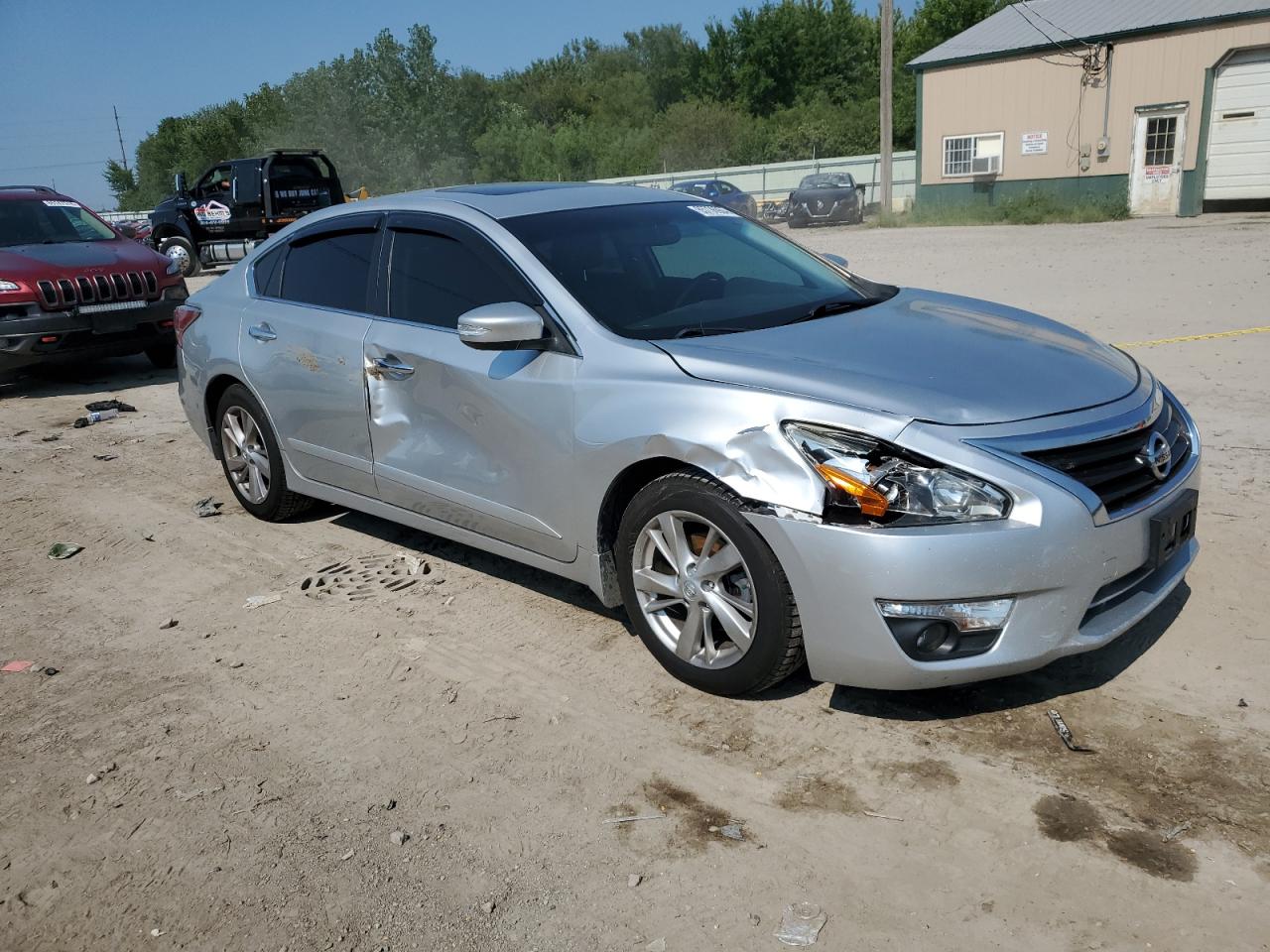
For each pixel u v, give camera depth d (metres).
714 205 4.84
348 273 4.74
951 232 23.64
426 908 2.62
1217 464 5.44
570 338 3.74
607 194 4.62
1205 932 2.38
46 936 2.60
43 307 8.66
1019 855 2.67
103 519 5.77
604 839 2.84
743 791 3.00
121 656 4.07
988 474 2.91
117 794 3.16
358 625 4.23
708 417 3.25
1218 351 8.08
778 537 3.10
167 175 77.75
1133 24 24.45
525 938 2.50
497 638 4.05
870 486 2.96
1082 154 25.70
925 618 2.95
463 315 3.67
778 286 4.23
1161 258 14.63
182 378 5.75
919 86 28.23
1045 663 3.05
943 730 3.23
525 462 3.86
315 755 3.32
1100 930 2.41
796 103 66.62
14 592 4.78
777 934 2.46
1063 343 3.74
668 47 84.31
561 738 3.33
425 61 59.97
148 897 2.72
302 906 2.65
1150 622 3.81
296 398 4.89
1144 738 3.12
